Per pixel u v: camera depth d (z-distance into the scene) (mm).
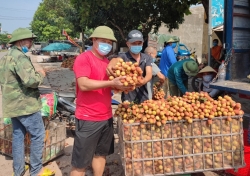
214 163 3006
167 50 6699
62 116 5254
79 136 2982
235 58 5570
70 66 19562
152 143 2928
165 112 2895
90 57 2902
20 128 3643
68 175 3918
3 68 3367
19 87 3377
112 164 4234
